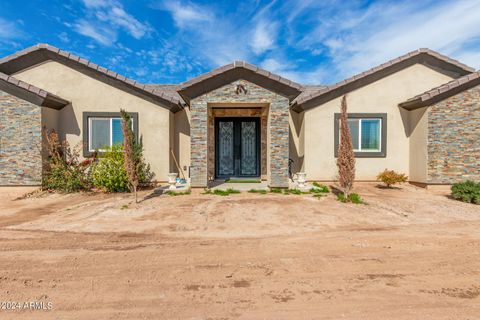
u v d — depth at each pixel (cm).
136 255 504
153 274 428
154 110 1327
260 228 676
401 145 1342
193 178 1127
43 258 489
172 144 1408
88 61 1277
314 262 472
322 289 382
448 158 1179
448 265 459
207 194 1101
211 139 1466
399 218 760
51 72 1304
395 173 1244
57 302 351
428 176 1186
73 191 1188
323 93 1309
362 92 1341
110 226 691
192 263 469
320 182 1336
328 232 643
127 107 1316
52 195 1126
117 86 1312
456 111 1173
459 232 636
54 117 1255
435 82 1357
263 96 1143
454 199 1007
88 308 338
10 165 1146
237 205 905
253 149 1508
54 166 1175
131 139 1015
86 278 415
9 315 324
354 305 342
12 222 730
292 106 1430
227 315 322
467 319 313
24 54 1266
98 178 1138
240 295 367
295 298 360
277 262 473
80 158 1297
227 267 454
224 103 1156
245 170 1511
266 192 1131
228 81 1136
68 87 1302
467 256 496
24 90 1120
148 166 1322
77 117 1303
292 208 865
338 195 1047
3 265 460
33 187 1155
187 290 381
